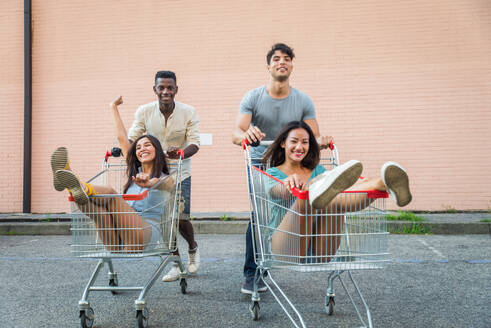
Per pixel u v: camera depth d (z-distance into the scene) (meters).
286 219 2.73
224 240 6.69
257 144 3.21
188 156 4.11
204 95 9.13
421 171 8.57
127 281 4.34
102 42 9.46
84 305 2.99
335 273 3.36
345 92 8.80
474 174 8.46
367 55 8.76
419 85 8.62
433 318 3.14
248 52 9.06
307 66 8.89
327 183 2.37
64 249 6.19
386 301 3.57
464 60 8.54
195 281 4.29
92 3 9.48
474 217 7.57
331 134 8.80
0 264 5.20
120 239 3.10
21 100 9.70
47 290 4.04
